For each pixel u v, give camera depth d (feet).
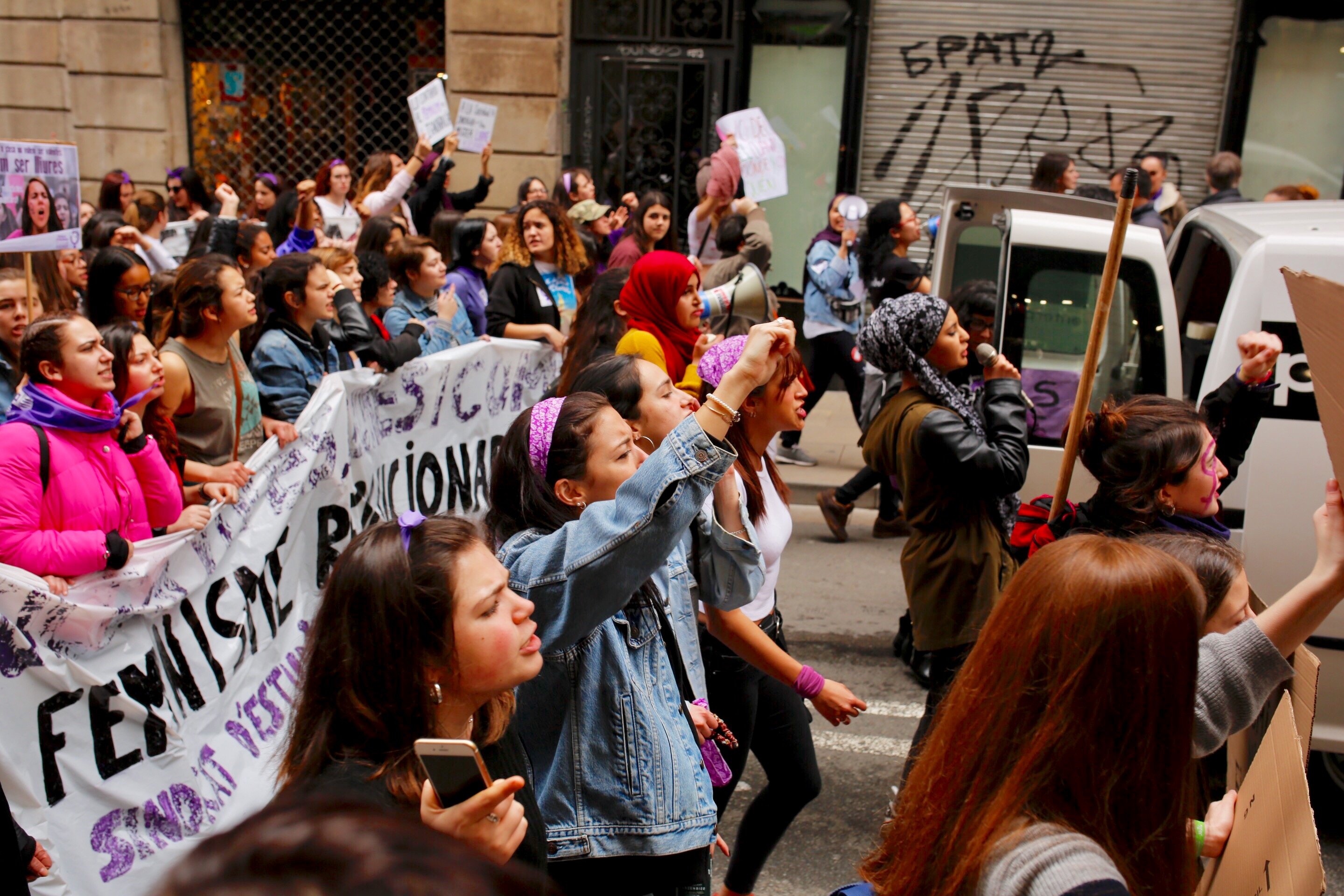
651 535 6.28
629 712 6.82
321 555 13.41
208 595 10.71
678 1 33.65
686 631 7.59
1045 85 33.63
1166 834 4.49
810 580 20.11
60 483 8.95
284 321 14.66
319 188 27.40
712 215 26.78
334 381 13.57
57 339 9.05
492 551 6.99
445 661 5.28
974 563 11.03
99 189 35.01
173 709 9.91
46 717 8.61
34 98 34.53
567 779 6.81
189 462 11.70
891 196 34.94
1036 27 33.22
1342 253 11.74
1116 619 4.41
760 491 9.02
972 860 4.35
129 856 9.17
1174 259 16.87
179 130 34.99
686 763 6.95
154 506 10.44
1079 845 4.21
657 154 34.60
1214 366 11.98
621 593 6.40
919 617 11.39
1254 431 10.68
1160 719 4.42
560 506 7.27
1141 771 4.41
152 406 11.25
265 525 11.96
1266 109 32.94
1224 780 11.11
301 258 14.57
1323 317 5.05
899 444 11.35
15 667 8.36
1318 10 31.91
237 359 13.15
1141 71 33.19
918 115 34.27
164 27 34.30
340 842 1.94
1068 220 15.12
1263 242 12.00
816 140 34.63
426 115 27.20
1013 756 4.51
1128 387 15.05
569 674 6.83
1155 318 14.80
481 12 33.06
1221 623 6.89
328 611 5.30
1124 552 4.63
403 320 17.88
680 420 8.51
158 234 25.39
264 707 11.59
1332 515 6.08
